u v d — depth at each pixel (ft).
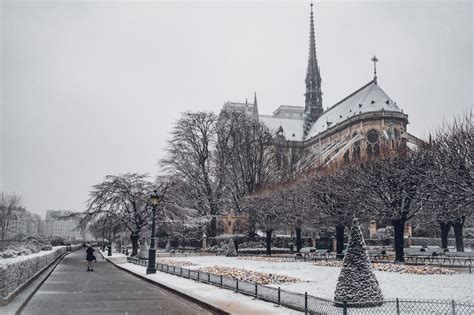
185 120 243.81
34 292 66.49
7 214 424.46
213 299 57.62
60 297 63.10
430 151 123.24
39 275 92.22
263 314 46.42
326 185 156.66
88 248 118.93
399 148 146.82
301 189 177.27
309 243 243.40
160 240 264.52
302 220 179.63
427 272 93.81
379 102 380.99
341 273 51.83
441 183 107.45
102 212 186.29
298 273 95.86
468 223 272.92
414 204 128.67
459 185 99.96
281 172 248.73
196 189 234.99
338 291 51.29
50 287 76.07
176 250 232.94
